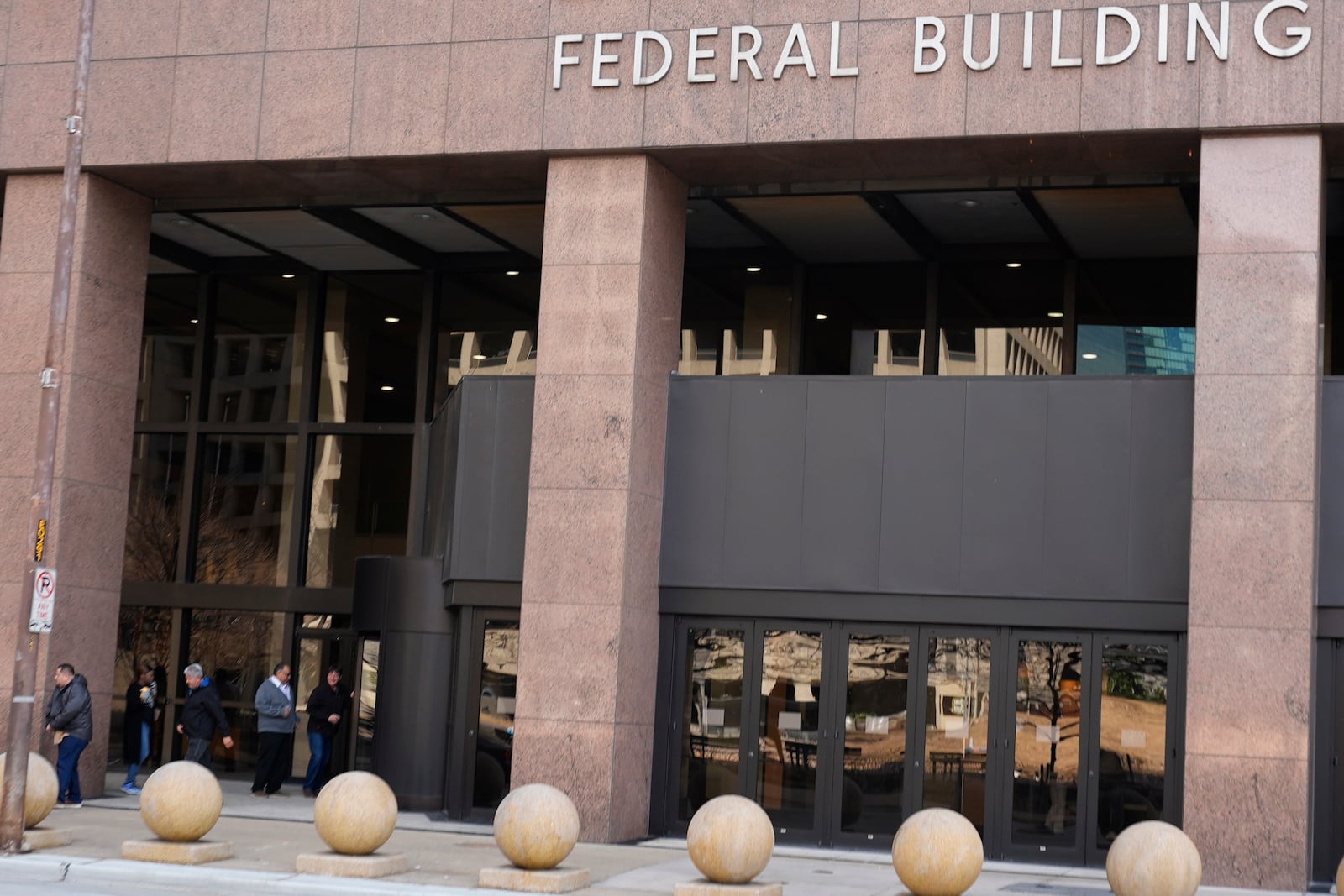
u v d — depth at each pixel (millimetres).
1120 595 16797
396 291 24938
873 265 22344
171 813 14438
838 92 17406
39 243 20047
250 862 14523
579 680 17516
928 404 17766
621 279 18016
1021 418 17406
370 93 18922
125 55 19844
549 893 13289
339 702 22047
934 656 17531
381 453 24719
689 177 19016
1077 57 16703
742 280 22656
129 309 20797
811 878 14844
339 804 14195
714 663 18328
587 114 18203
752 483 18281
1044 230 20562
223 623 24984
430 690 20359
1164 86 16406
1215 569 15805
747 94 17719
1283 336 15930
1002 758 17109
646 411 18125
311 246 23875
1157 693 16703
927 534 17531
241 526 25203
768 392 18375
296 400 25234
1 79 20266
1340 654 16031
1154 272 21375
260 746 23172
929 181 18859
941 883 13094
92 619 20203
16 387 19844
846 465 17953
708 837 13172
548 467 17969
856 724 17688
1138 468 16922
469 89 18609
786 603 17953
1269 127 16078
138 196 20922
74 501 19875
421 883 13492
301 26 19266
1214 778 15500
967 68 17031
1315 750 15945
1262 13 16172
